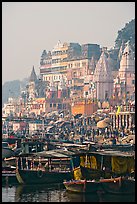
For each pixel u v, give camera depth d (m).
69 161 142.62
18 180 129.50
